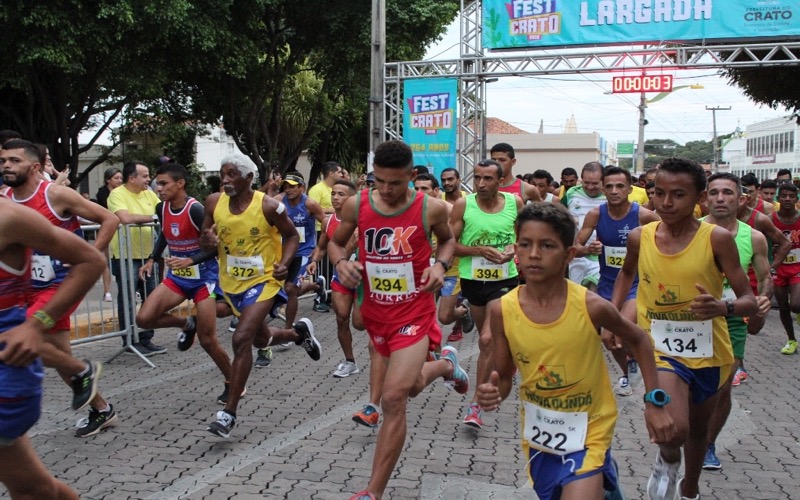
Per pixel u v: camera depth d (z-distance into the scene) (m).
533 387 3.10
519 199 6.25
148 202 8.67
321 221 9.33
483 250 5.98
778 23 14.58
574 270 7.53
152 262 7.27
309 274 8.36
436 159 16.97
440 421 5.81
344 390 6.73
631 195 9.98
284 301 5.86
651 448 5.23
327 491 4.38
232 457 4.96
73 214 5.12
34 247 2.78
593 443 3.01
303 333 6.76
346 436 5.41
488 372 5.01
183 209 6.24
